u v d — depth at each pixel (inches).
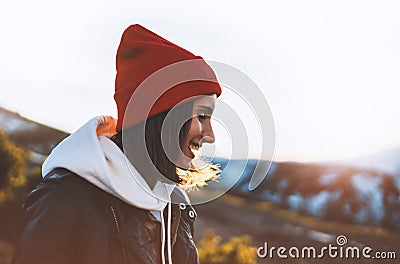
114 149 52.2
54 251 48.4
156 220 53.4
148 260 50.9
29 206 50.3
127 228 50.9
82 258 49.5
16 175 242.8
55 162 52.0
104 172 50.8
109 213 50.8
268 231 283.7
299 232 287.9
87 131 52.5
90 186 51.3
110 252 50.1
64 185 50.4
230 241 263.7
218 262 253.9
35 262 47.7
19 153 247.6
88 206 50.2
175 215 55.7
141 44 53.5
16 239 49.6
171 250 56.0
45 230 48.3
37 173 253.6
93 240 49.7
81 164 50.9
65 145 52.8
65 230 49.1
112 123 56.1
